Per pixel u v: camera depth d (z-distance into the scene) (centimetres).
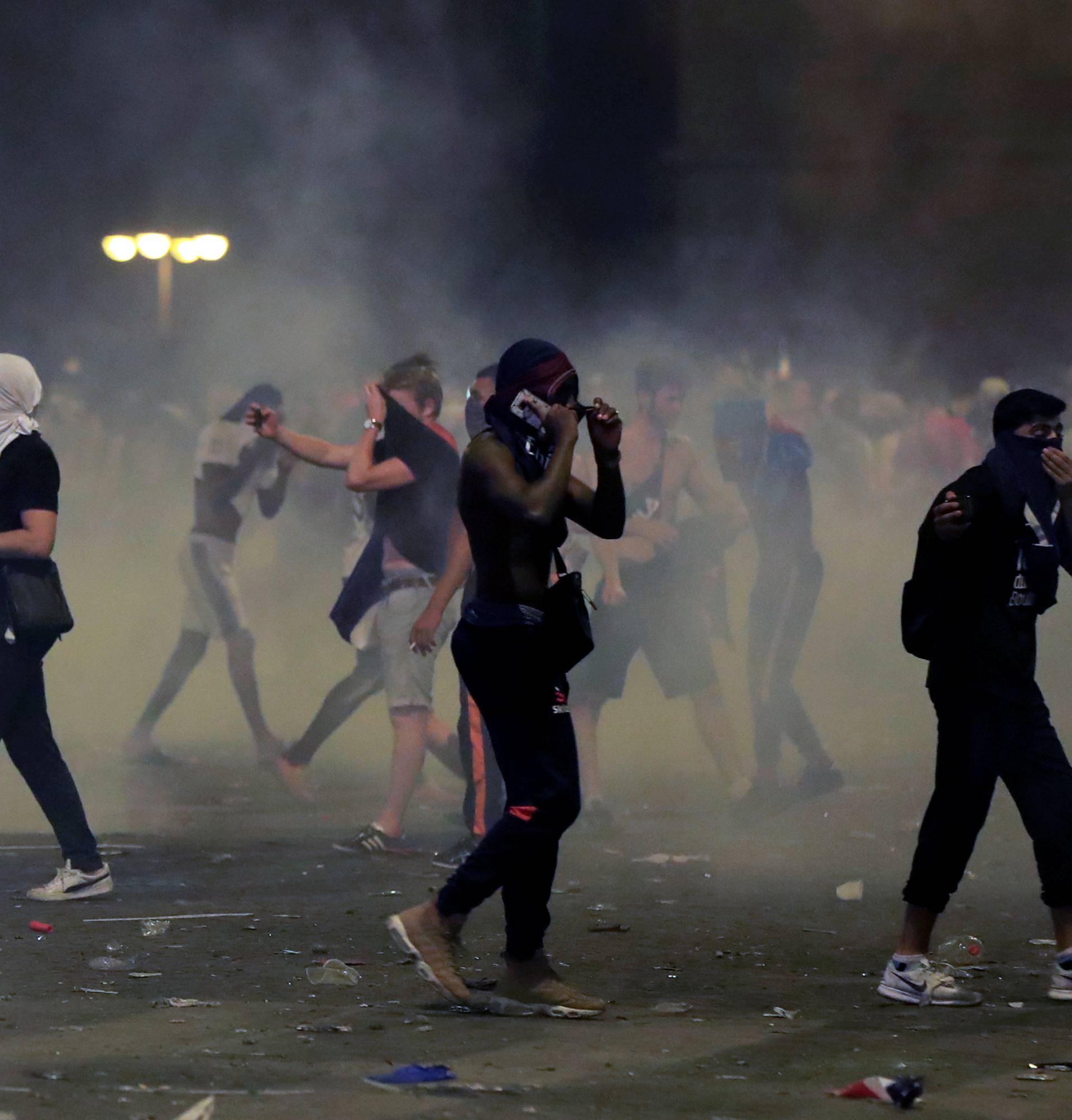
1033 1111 1503
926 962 1953
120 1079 1569
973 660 1944
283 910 2453
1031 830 1961
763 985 2027
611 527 1897
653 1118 1468
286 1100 1500
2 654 2472
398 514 2964
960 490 1942
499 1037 1762
